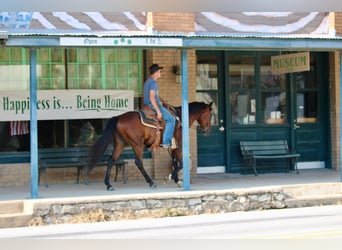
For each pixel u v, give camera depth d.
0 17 13.17
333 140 16.06
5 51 13.66
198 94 15.30
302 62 14.28
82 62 14.17
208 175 15.04
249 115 15.70
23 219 10.76
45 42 11.07
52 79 13.98
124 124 12.49
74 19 13.62
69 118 13.98
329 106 16.14
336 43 12.78
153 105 12.43
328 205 12.70
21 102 13.68
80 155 13.83
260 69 15.79
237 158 15.54
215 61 15.44
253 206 12.20
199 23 14.39
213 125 15.41
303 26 15.03
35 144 11.37
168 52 14.55
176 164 13.14
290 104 15.99
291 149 15.92
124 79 14.45
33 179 11.36
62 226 10.70
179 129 12.90
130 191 12.23
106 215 11.27
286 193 12.55
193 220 11.14
